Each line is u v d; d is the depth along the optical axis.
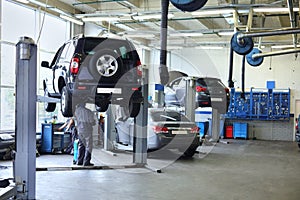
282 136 15.57
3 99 10.00
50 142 10.05
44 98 5.35
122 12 10.70
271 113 15.35
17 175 3.38
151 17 10.45
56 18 12.06
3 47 9.90
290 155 10.52
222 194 5.91
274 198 5.71
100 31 13.10
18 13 10.36
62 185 6.32
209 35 15.26
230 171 7.85
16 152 3.41
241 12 9.76
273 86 15.43
